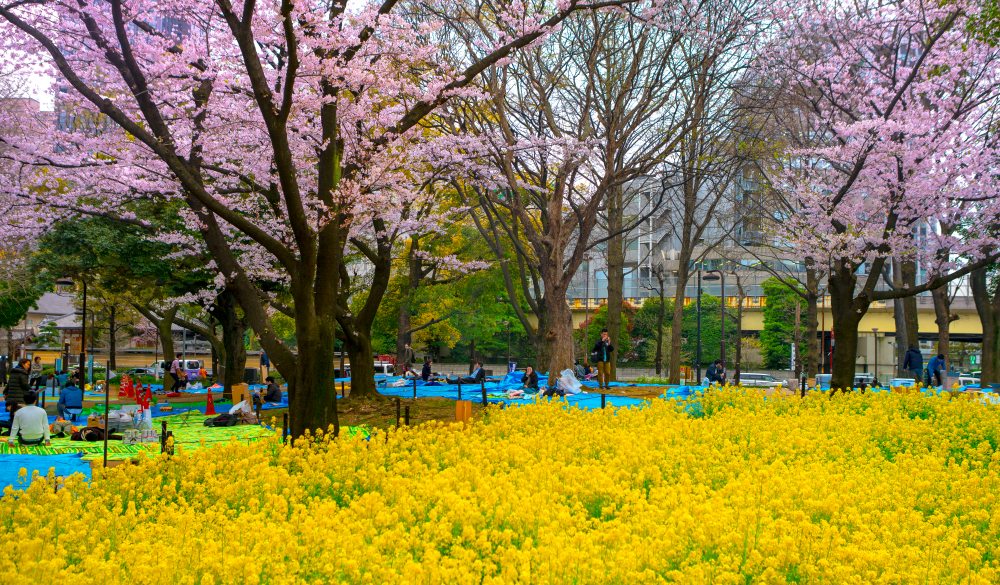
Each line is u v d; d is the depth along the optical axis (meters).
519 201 23.28
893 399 16.88
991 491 9.39
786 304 56.00
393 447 11.54
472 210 26.30
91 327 39.97
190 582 5.92
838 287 21.77
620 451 10.38
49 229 21.34
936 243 22.33
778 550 6.59
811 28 21.34
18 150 16.84
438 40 21.70
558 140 20.84
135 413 17.44
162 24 17.81
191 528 7.38
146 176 17.91
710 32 19.75
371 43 15.80
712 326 56.62
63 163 17.30
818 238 22.00
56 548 6.99
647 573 6.00
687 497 8.01
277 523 7.87
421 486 8.44
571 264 23.80
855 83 22.86
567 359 24.06
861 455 11.73
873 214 22.14
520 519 7.46
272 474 9.26
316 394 13.72
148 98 14.57
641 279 66.75
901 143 20.03
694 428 12.70
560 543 6.37
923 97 22.95
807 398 17.33
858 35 21.27
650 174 23.53
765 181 27.88
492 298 37.16
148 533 7.36
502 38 17.27
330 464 10.13
